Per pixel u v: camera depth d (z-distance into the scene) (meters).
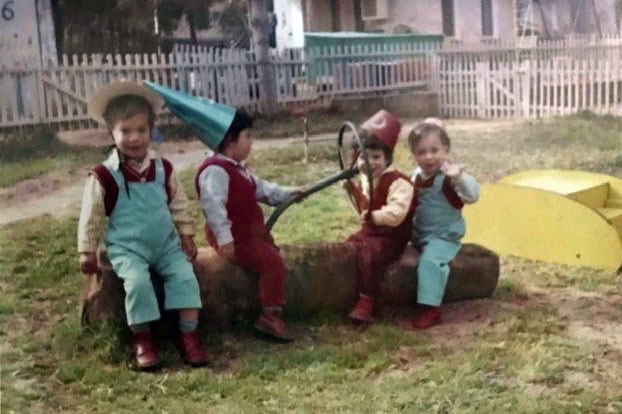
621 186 6.64
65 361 4.47
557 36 23.20
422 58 18.61
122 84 4.47
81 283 5.84
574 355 4.43
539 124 14.37
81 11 19.53
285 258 5.00
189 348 4.44
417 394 3.96
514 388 4.04
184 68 16.73
